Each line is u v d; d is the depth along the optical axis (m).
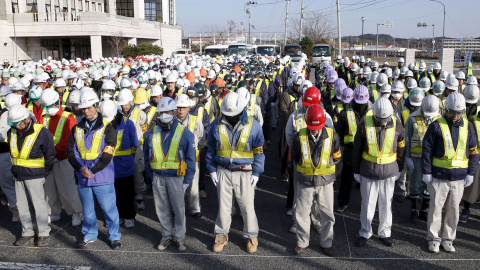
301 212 5.31
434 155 5.34
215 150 5.41
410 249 5.51
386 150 5.37
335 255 5.36
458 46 68.88
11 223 6.48
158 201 5.50
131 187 6.16
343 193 6.70
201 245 5.67
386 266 5.09
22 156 5.45
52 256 5.37
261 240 5.79
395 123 5.44
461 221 6.35
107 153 5.39
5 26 40.47
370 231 5.60
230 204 5.46
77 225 6.33
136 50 41.75
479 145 5.90
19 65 17.69
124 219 6.26
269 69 16.39
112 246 5.57
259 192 7.71
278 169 9.18
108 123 5.52
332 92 8.23
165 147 5.37
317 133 5.14
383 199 5.50
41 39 42.84
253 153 5.35
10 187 6.37
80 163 5.41
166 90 8.24
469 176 5.32
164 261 5.25
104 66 18.67
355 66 15.02
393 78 12.08
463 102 5.14
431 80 12.19
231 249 5.55
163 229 5.57
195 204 6.55
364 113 6.43
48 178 6.26
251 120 5.30
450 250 5.41
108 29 40.72
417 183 6.29
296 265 5.12
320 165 5.14
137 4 50.12
